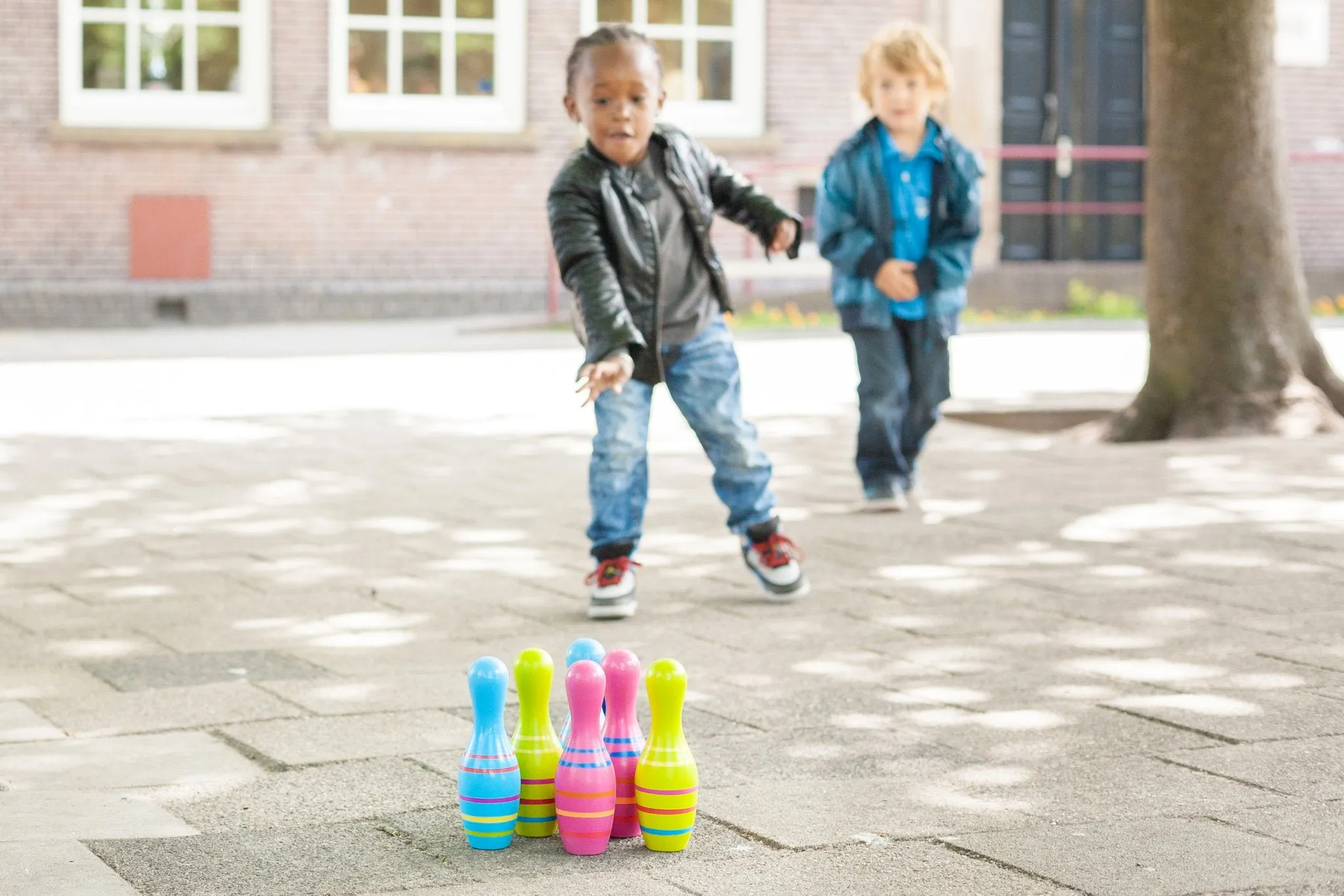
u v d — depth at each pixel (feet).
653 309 20.56
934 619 20.29
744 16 70.18
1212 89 34.68
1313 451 32.81
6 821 13.12
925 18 71.82
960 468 31.96
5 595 21.85
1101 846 12.51
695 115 70.03
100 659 18.62
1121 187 74.95
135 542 25.26
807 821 13.14
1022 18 73.51
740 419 21.34
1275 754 14.89
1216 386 35.14
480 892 11.61
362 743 15.38
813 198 70.69
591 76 20.30
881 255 26.94
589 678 12.42
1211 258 34.99
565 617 20.66
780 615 20.62
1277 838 12.71
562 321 62.39
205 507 28.17
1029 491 29.35
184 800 13.76
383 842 12.69
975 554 24.09
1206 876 11.89
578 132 68.80
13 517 27.22
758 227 21.48
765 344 57.06
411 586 22.43
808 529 26.14
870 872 11.98
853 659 18.43
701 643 19.29
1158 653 18.56
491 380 46.73
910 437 28.07
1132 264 73.67
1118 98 74.59
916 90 26.94
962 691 17.10
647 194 20.52
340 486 30.19
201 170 65.10
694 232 20.98
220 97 65.67
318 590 22.13
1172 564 23.25
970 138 72.08
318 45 65.98
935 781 14.21
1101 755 14.92
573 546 25.12
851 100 71.26
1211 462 31.86
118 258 64.49
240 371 49.01
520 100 68.08
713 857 12.34
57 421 38.19
